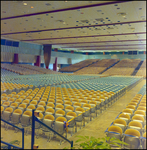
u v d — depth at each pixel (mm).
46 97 9227
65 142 3697
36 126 3318
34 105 7219
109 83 19250
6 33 24734
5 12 14164
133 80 23672
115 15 14773
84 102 8211
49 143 3367
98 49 46688
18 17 15828
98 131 5344
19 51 33375
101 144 3314
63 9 13422
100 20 16641
